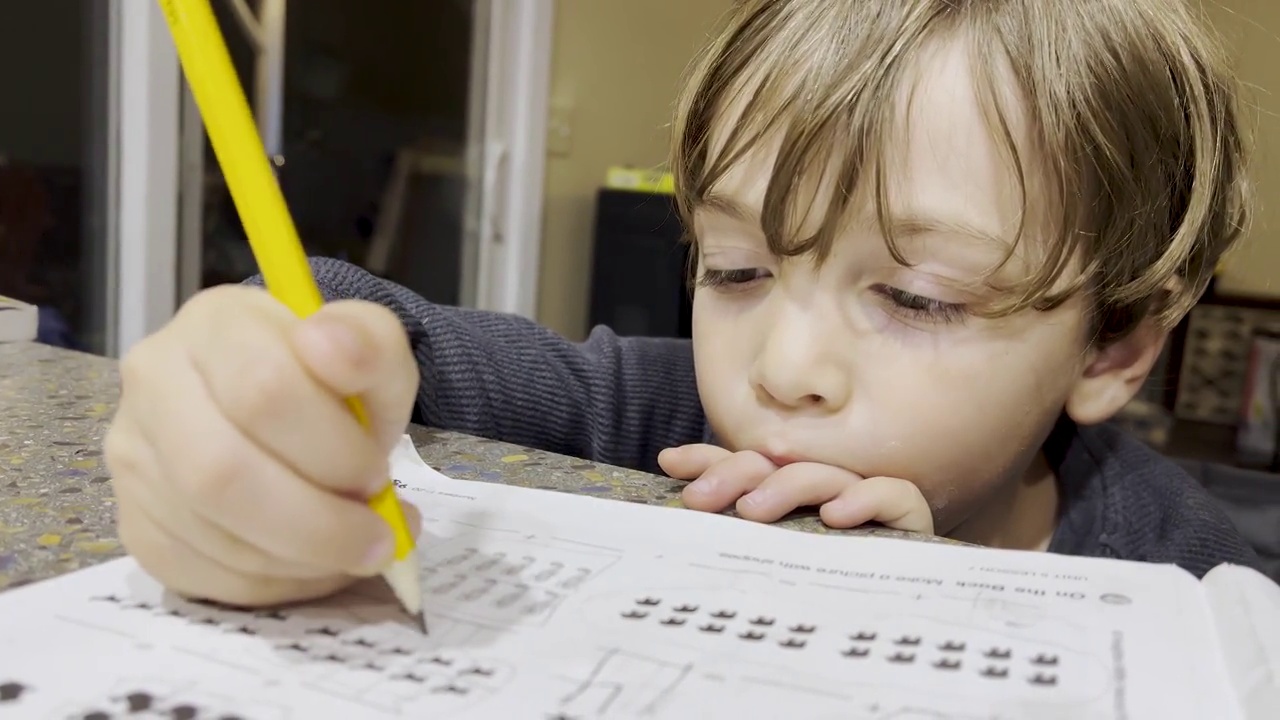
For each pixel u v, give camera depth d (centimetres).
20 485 41
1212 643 29
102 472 43
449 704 25
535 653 28
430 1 216
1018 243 49
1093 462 70
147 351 29
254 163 31
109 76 154
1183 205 59
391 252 216
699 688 26
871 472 51
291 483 27
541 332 81
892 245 48
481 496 42
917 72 49
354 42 201
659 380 83
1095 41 52
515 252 234
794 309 51
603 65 244
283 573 28
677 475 50
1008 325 51
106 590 30
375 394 28
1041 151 50
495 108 229
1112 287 55
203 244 165
